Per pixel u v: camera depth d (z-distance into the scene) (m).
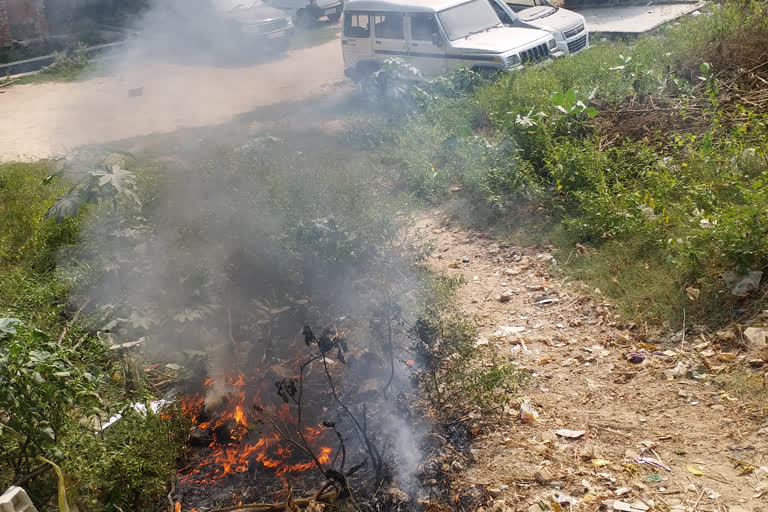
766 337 4.57
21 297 5.75
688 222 5.86
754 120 7.36
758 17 11.62
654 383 4.58
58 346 4.39
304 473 4.11
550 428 4.33
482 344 5.44
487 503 3.78
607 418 4.34
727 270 5.25
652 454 3.95
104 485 3.72
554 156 7.77
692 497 3.57
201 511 3.88
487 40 12.34
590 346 5.18
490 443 4.27
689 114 8.45
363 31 13.70
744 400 4.18
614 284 5.82
